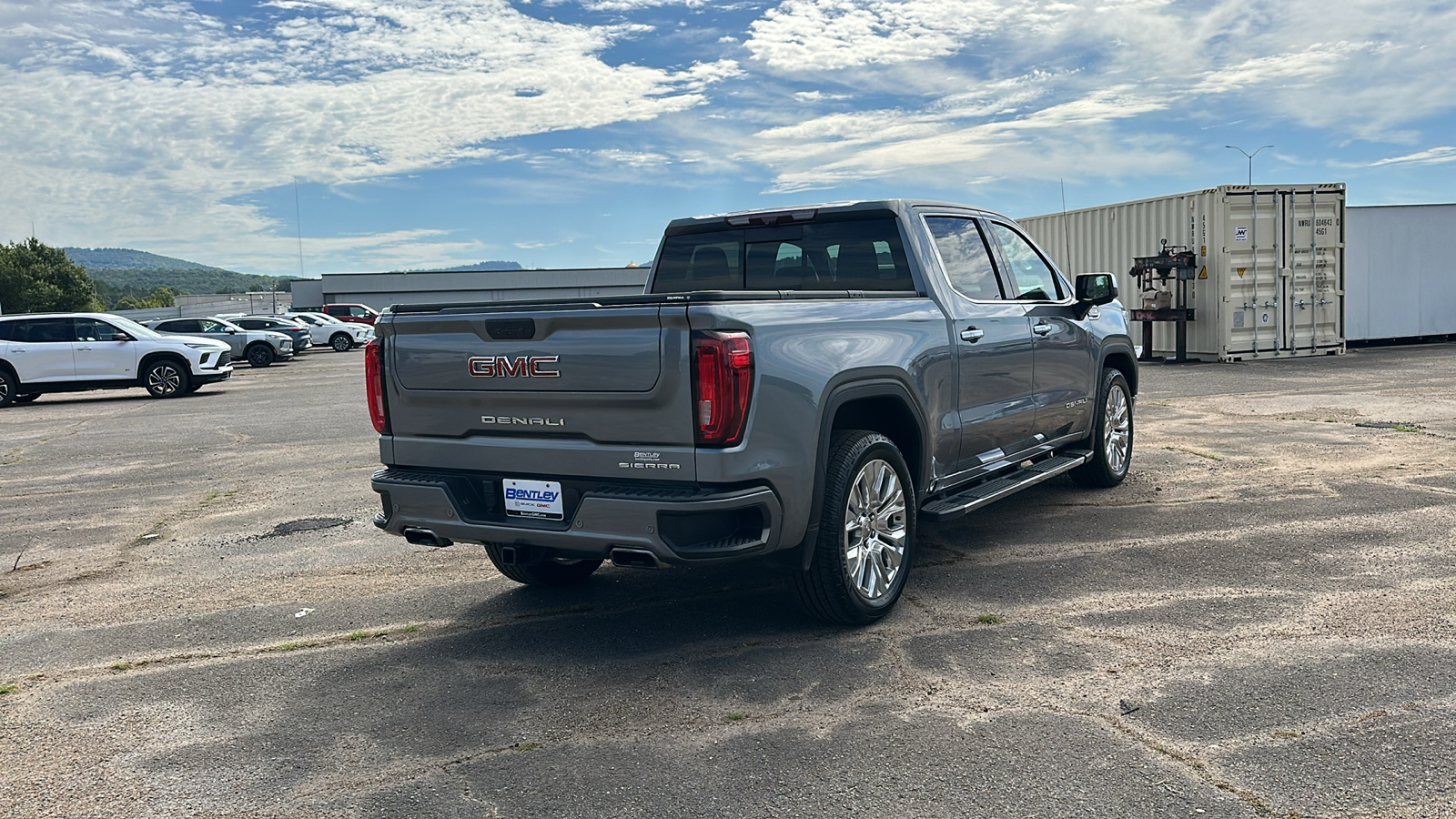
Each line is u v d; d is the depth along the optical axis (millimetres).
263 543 6750
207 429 13812
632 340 3867
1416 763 3057
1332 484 7188
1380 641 4078
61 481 9797
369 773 3297
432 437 4496
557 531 4039
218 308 84312
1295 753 3145
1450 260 20688
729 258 5738
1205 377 15117
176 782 3285
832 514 4250
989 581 5137
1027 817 2836
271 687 4109
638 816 2939
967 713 3549
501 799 3078
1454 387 12977
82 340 19328
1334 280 17781
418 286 79438
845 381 4301
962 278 5523
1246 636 4191
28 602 5578
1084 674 3852
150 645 4715
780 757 3275
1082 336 6688
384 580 5703
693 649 4332
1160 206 18234
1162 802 2887
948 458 5223
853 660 4117
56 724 3801
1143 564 5340
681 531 3793
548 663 4238
